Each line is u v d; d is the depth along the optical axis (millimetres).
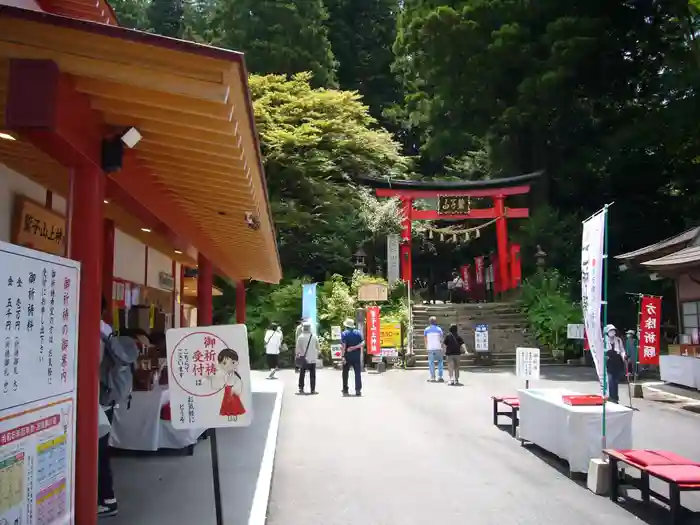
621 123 27109
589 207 30938
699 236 17562
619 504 6176
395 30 39531
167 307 13930
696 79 24141
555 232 28641
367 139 28375
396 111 35750
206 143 4414
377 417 11266
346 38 39656
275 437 9062
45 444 3258
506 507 6035
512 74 26219
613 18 25156
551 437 7734
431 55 26922
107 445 5422
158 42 3234
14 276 2963
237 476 6848
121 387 5527
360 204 28531
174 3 42250
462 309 26078
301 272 28031
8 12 3225
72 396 3598
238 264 12820
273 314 23672
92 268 3955
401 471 7414
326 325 23750
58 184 6984
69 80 3557
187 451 7922
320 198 27625
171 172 5469
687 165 28203
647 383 16906
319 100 27672
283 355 23016
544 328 23453
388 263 26422
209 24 34469
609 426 7000
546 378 17828
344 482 6906
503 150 30422
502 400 10102
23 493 3021
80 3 6805
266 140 25953
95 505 3873
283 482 6898
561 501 6262
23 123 3293
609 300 26531
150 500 5906
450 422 10805
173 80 3406
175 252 12867
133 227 9383
